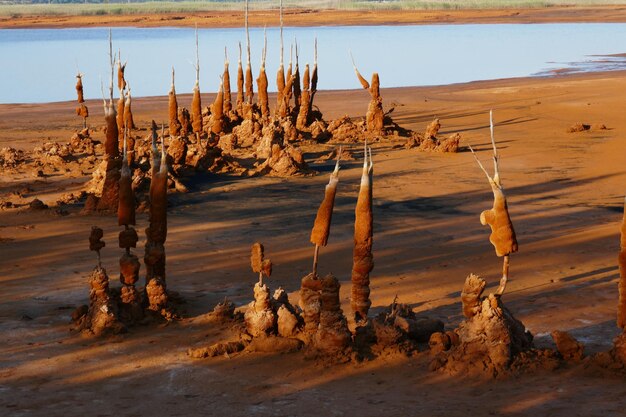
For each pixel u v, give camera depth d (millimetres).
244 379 15156
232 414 13602
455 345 16047
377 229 27734
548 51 109688
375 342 16359
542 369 15023
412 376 15023
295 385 14820
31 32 156375
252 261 17094
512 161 40906
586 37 130125
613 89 67188
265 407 13852
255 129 48875
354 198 33219
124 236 18766
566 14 182500
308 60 99625
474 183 35969
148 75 88875
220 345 16453
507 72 88875
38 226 28578
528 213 30172
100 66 97688
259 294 16938
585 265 22625
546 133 49281
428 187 35312
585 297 19688
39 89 80938
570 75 82688
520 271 22203
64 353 16688
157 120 58750
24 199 33781
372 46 115938
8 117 61906
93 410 13914
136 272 18625
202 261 23875
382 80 84812
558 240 25703
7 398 14469
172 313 18766
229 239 26547
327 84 81875
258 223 28891
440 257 23906
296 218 29625
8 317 19000
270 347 16406
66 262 23891
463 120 56406
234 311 19062
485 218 15758
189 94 75125
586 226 27875
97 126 56406
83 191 33875
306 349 16391
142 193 32188
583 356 15523
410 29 149625
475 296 15430
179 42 123625
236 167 39375
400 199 33000
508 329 15250
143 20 177375
